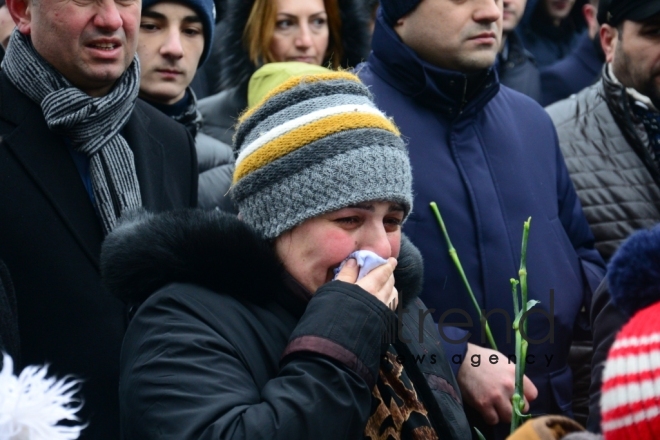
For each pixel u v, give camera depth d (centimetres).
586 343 708
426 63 687
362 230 461
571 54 1108
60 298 569
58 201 585
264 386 431
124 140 626
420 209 659
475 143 690
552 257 678
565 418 349
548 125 746
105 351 571
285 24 891
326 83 473
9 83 604
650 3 775
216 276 454
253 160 465
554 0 1145
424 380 479
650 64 788
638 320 297
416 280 519
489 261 655
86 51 603
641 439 281
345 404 409
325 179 450
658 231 337
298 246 462
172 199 653
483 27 686
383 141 460
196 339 430
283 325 457
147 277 457
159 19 763
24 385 280
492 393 588
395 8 704
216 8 997
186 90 798
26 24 611
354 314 428
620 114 807
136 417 425
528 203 686
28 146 586
